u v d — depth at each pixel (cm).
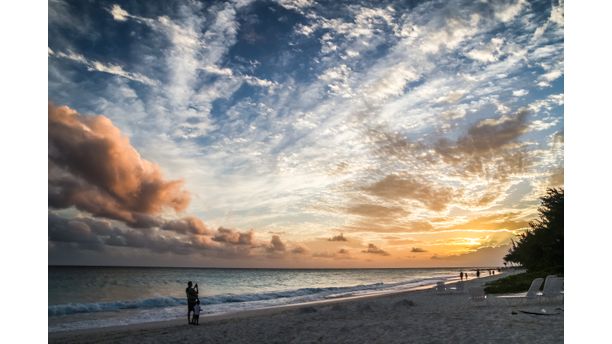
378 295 3981
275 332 1358
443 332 1097
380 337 1109
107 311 3067
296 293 5175
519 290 2567
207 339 1305
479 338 979
